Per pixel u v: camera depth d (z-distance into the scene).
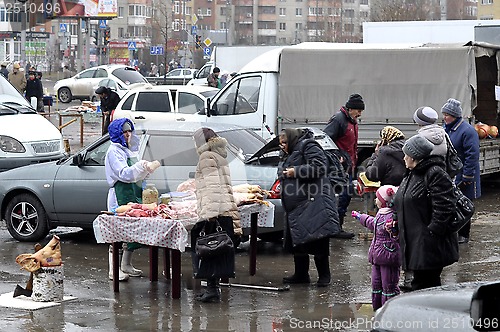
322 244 11.60
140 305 10.82
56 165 15.00
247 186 12.41
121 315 10.31
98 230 11.32
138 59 87.62
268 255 14.07
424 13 88.81
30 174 15.09
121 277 12.20
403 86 20.77
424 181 9.34
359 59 20.84
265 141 14.83
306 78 20.84
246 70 21.31
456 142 14.41
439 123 20.62
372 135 20.89
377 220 9.98
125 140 12.04
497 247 14.74
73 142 31.77
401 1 89.75
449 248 9.42
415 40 35.69
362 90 20.86
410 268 9.44
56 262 10.88
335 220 11.43
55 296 10.88
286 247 11.70
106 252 14.36
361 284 12.01
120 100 26.34
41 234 15.09
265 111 20.86
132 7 95.50
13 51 67.94
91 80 50.91
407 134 20.80
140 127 13.91
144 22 95.94
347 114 15.53
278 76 20.89
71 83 51.34
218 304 10.89
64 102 51.53
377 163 12.05
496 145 21.70
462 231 14.97
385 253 9.90
